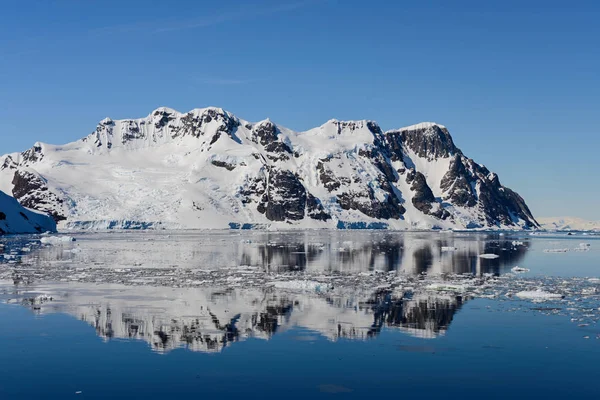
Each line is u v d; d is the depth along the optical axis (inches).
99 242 5969.5
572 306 1829.5
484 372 1140.5
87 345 1327.5
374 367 1171.3
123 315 1654.8
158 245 5418.3
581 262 3590.1
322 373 1132.5
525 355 1250.0
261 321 1579.7
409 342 1362.0
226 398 1002.7
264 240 6761.8
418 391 1037.8
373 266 3230.8
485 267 3196.4
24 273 2753.4
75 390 1037.8
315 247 5191.9
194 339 1384.1
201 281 2434.8
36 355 1248.8
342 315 1667.1
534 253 4525.1
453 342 1363.2
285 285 2271.2
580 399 999.6
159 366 1175.0
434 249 4948.3
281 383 1076.5
